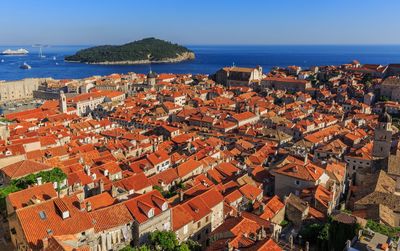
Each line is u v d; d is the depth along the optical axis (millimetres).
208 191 115062
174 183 141500
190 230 102750
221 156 175875
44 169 113812
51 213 81562
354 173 160000
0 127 170875
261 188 138250
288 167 135375
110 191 105562
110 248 85812
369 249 79312
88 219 83375
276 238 96188
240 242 83688
